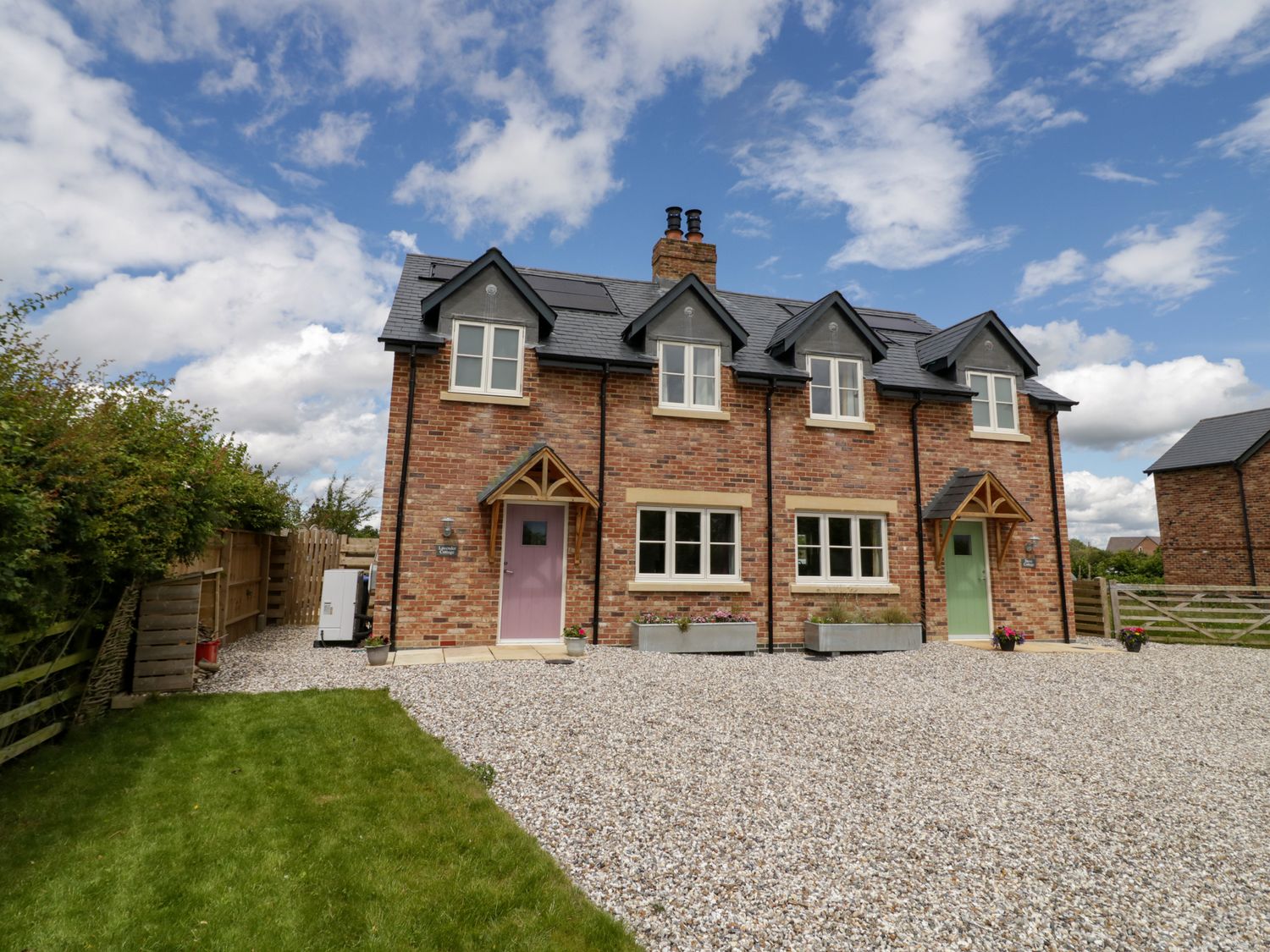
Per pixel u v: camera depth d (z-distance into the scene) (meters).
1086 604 15.86
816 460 13.34
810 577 13.13
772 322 15.82
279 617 14.44
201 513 7.64
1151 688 9.70
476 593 11.23
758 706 7.61
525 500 11.09
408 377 11.38
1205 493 25.22
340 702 7.34
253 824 4.49
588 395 12.22
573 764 5.69
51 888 3.65
